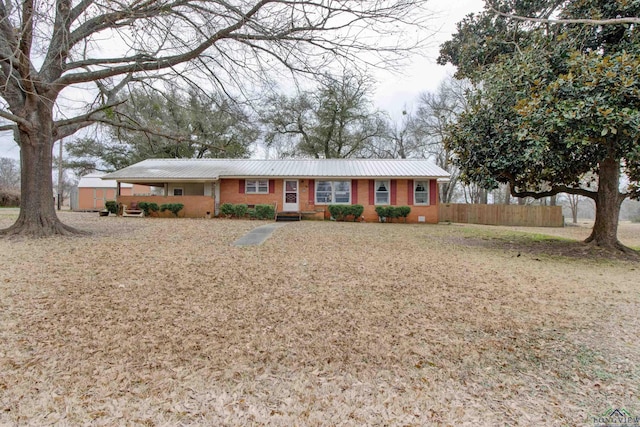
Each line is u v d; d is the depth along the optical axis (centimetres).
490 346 328
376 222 1759
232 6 594
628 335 354
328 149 2708
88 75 848
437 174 1745
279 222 1558
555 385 265
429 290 499
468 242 1061
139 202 1752
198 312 394
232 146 1706
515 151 823
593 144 745
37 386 247
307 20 600
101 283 482
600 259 825
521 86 803
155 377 263
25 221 898
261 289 484
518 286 533
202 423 213
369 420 219
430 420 221
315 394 247
